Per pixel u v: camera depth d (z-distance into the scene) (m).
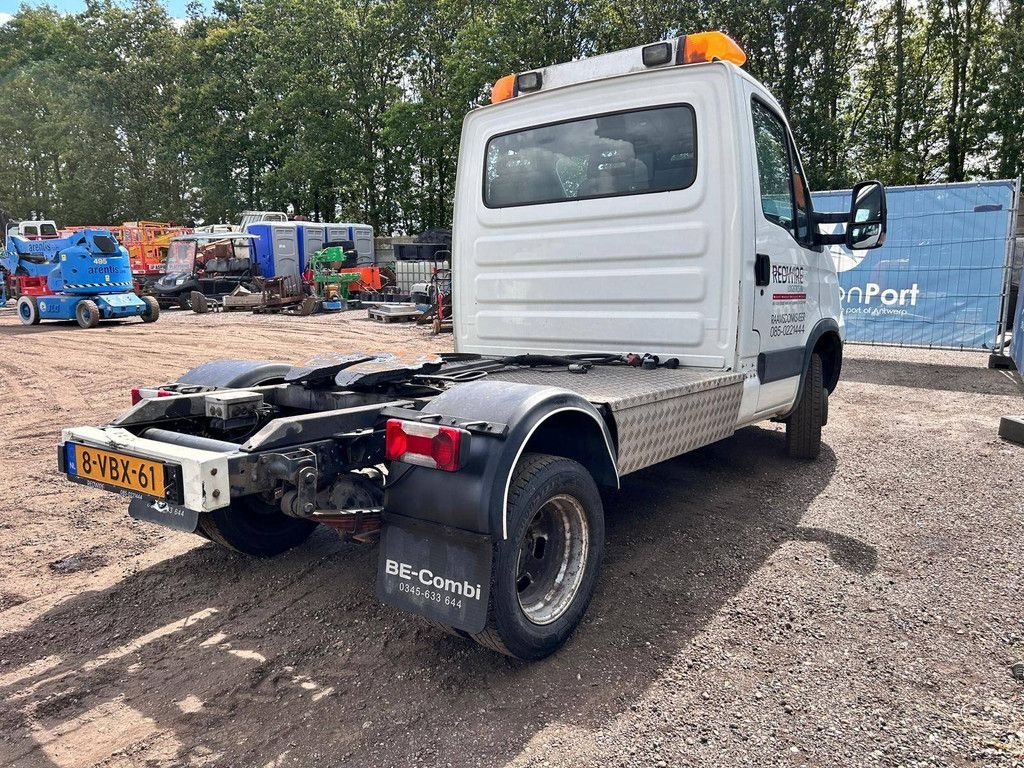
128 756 2.30
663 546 3.90
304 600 3.35
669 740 2.32
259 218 26.39
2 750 2.34
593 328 4.47
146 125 41.41
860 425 6.68
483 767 2.21
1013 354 9.55
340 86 34.25
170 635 3.05
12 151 47.47
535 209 4.61
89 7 44.03
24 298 17.16
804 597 3.30
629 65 4.23
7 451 6.07
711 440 3.77
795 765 2.21
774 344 4.45
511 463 2.48
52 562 3.80
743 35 24.39
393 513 2.64
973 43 25.61
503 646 2.60
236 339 14.18
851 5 25.25
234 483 2.57
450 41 33.25
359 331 15.47
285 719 2.47
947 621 3.08
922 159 26.83
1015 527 4.13
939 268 10.63
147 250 26.86
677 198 4.09
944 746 2.29
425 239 25.06
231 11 43.19
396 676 2.72
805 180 4.94
